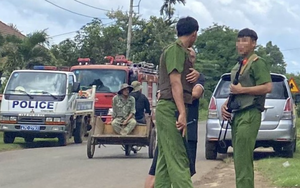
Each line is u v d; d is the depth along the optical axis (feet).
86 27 144.15
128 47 135.33
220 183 36.32
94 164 48.67
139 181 38.68
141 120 55.21
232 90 25.54
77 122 76.02
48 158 53.98
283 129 47.50
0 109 70.08
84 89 86.79
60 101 69.26
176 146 21.71
